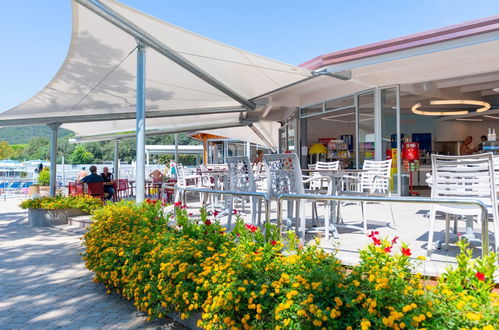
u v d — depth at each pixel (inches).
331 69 288.2
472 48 269.4
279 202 118.8
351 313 78.5
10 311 131.0
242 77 301.1
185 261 116.2
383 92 363.3
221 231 132.6
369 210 267.4
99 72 285.6
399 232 177.8
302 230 151.3
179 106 409.1
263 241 121.3
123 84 317.1
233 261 102.8
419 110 583.5
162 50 242.1
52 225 319.3
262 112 539.5
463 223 204.7
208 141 1015.6
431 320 71.9
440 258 122.3
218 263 108.8
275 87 327.0
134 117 409.1
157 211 191.6
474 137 637.3
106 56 259.8
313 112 470.0
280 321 85.1
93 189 377.7
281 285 89.9
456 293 80.2
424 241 154.3
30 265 192.2
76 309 132.7
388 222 209.6
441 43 246.2
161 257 122.4
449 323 69.8
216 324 95.9
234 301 91.7
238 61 258.1
